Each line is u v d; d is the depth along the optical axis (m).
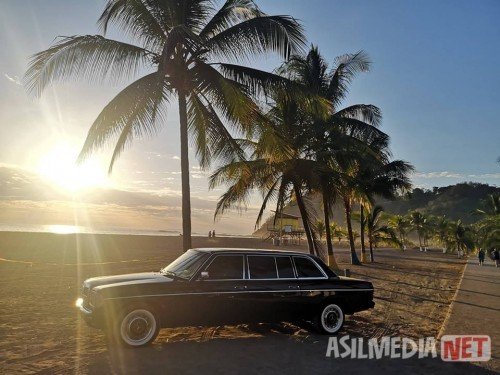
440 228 72.25
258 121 13.20
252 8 13.20
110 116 12.06
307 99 13.01
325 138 20.83
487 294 14.95
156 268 20.45
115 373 5.70
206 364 6.20
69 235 40.91
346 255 43.44
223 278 7.66
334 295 8.41
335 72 23.52
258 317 7.82
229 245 47.00
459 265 36.19
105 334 7.70
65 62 11.90
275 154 13.91
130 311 6.91
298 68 21.14
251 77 12.71
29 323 8.62
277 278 8.07
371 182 29.50
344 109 24.78
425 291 16.62
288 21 12.04
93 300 6.94
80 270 18.75
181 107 13.14
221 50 12.71
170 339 7.62
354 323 9.73
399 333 8.83
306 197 20.53
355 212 37.62
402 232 76.56
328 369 6.19
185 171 13.08
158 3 12.70
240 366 6.16
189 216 13.02
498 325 9.32
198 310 7.32
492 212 56.66
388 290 16.56
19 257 23.34
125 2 12.23
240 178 18.20
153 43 13.06
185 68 12.87
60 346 7.00
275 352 7.00
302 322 8.98
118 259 25.08
